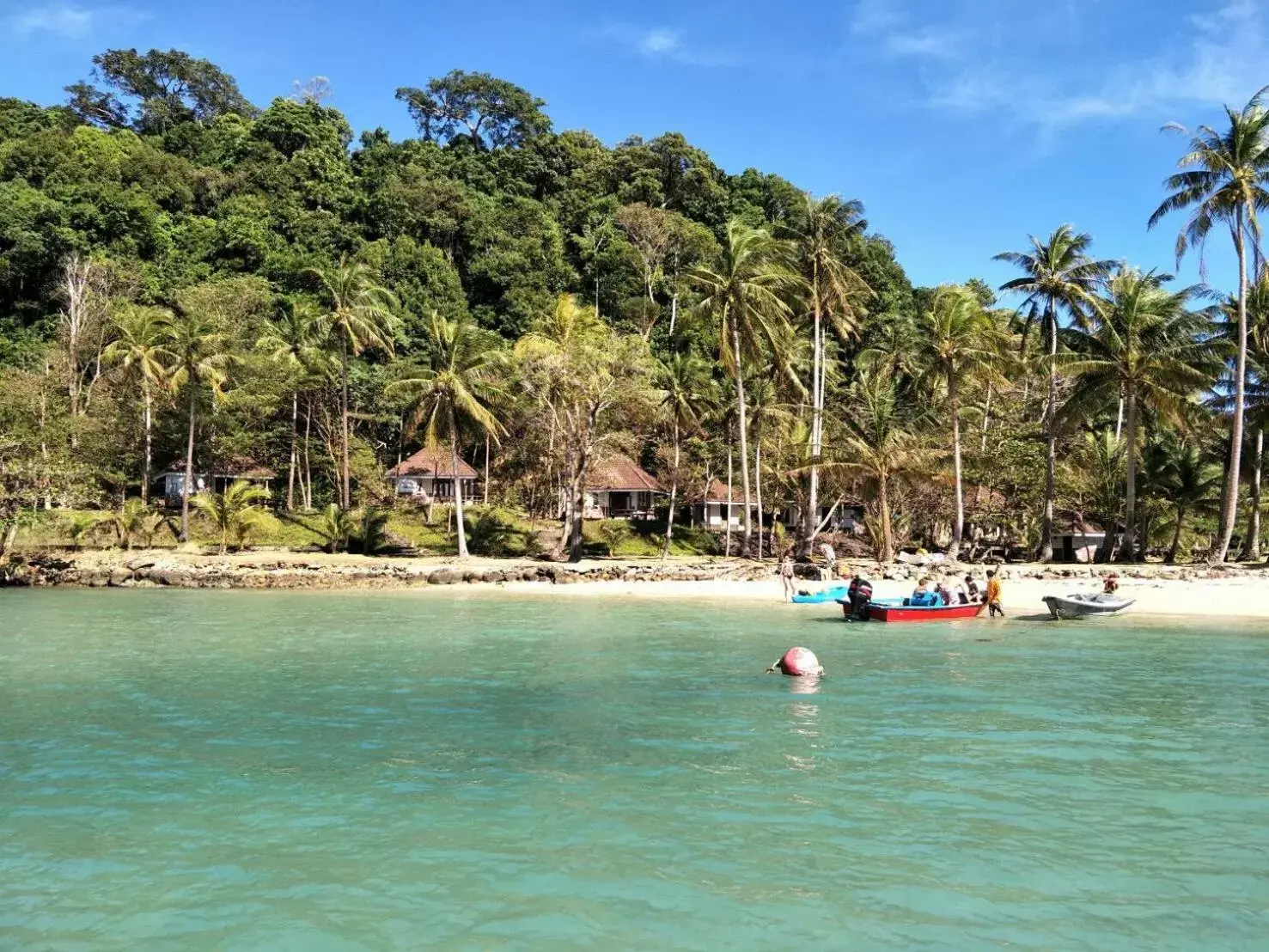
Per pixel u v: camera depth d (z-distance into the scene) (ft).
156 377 181.57
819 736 48.75
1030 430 192.95
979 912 27.63
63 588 149.07
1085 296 160.86
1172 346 152.35
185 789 40.09
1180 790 39.04
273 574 150.20
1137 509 181.57
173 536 190.60
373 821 35.88
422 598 131.95
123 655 78.48
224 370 193.98
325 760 44.57
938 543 216.13
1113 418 216.54
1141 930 26.61
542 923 27.02
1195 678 65.67
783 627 97.09
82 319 229.66
